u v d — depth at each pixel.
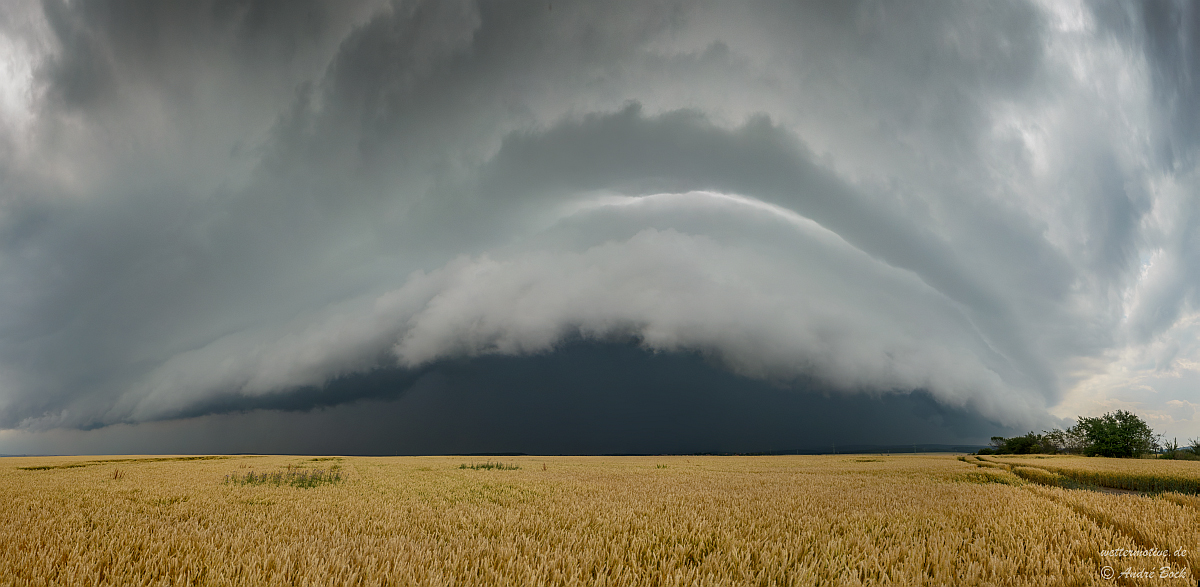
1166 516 12.62
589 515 13.10
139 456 70.06
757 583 7.31
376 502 16.61
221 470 35.50
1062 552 9.08
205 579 7.09
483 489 21.55
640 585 7.28
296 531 10.53
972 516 12.97
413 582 6.62
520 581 7.07
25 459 59.31
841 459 72.44
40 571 7.44
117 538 9.56
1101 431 77.56
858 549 9.41
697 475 31.91
